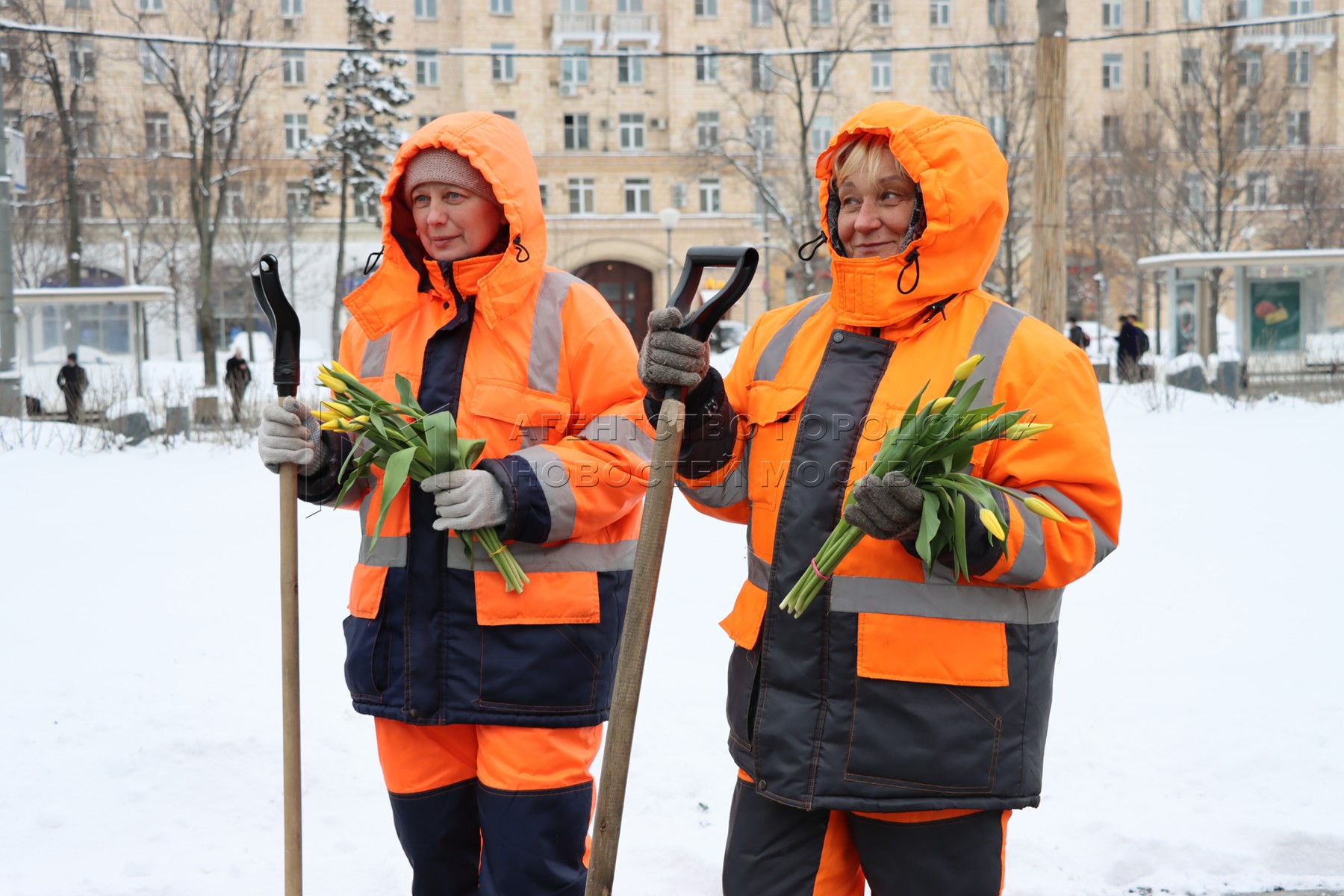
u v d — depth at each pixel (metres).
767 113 41.06
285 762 2.31
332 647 5.11
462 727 2.43
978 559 1.83
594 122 45.03
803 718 1.96
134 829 3.35
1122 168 34.53
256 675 4.69
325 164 28.81
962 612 1.93
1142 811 3.34
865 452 1.99
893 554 1.94
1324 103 42.91
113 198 35.97
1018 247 34.41
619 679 1.94
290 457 2.29
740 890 2.05
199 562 7.06
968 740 1.91
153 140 35.78
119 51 31.80
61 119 24.02
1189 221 33.28
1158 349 26.64
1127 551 6.82
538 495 2.23
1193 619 5.33
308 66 42.09
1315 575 6.14
